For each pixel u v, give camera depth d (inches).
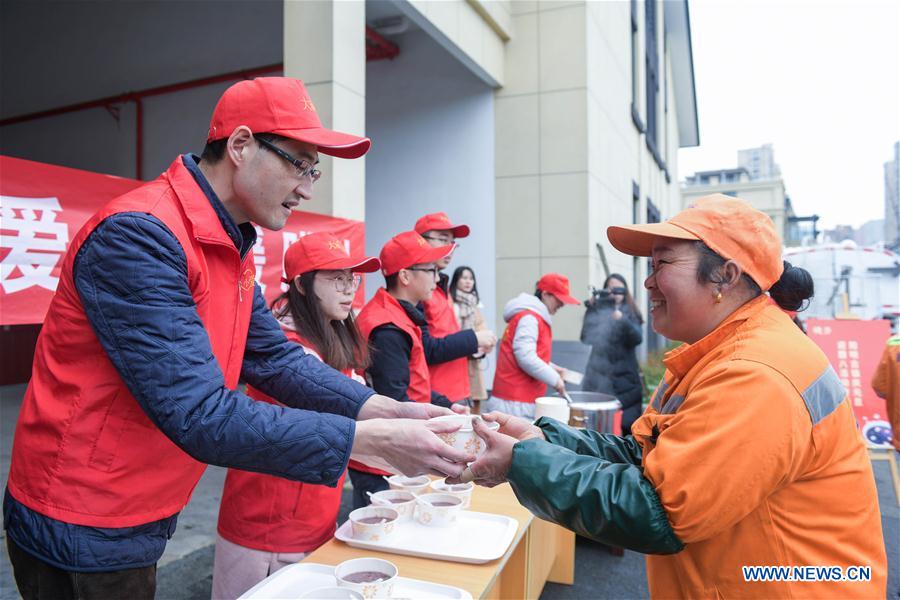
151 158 319.3
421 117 282.8
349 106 169.5
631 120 398.3
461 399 118.0
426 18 204.8
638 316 170.4
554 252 265.4
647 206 477.1
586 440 53.6
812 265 313.3
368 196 292.0
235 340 51.3
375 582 46.0
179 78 311.0
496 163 273.3
